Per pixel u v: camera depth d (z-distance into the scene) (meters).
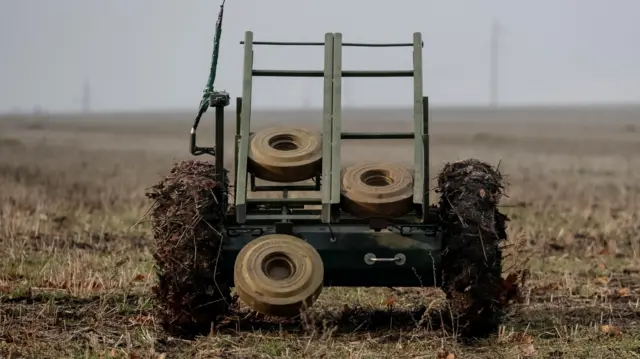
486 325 15.45
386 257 15.21
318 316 16.95
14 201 35.38
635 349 15.08
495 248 15.08
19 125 145.12
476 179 15.34
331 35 16.92
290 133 16.33
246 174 15.73
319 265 14.70
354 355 14.10
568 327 16.80
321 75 16.67
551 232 29.44
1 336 15.41
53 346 14.81
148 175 53.97
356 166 16.17
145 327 15.96
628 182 50.19
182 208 15.12
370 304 18.75
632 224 31.67
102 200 36.97
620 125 139.12
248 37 16.88
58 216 32.59
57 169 58.19
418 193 15.47
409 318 17.02
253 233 15.30
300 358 14.15
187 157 73.50
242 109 16.22
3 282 19.95
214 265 15.15
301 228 15.37
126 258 20.30
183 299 15.10
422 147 15.80
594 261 25.17
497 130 124.56
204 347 14.86
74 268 20.91
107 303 18.09
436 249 15.24
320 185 16.84
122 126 146.12
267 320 16.92
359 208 15.47
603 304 19.03
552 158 71.06
